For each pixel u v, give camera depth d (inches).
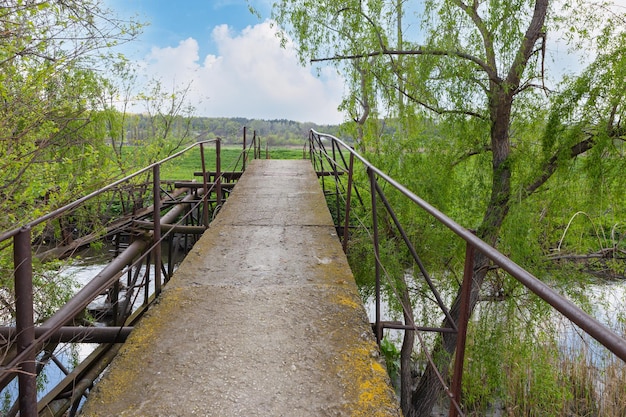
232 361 91.7
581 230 364.8
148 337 101.3
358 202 447.8
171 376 86.5
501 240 402.0
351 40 423.8
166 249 557.0
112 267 160.2
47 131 212.1
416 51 402.3
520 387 361.1
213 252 166.9
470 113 394.3
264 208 243.9
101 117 352.2
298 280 138.2
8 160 186.5
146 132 473.4
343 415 76.4
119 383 84.2
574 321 37.5
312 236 189.6
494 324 346.9
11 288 151.3
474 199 421.1
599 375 353.4
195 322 108.9
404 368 394.3
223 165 813.2
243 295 125.5
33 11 185.5
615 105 330.0
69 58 216.1
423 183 405.7
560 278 357.4
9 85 193.0
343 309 116.6
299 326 107.2
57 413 158.7
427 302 386.3
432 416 406.6
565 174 359.9
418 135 423.5
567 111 352.8
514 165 388.2
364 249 396.5
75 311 87.6
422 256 402.0
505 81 375.6
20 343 67.5
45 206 197.0
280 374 87.5
